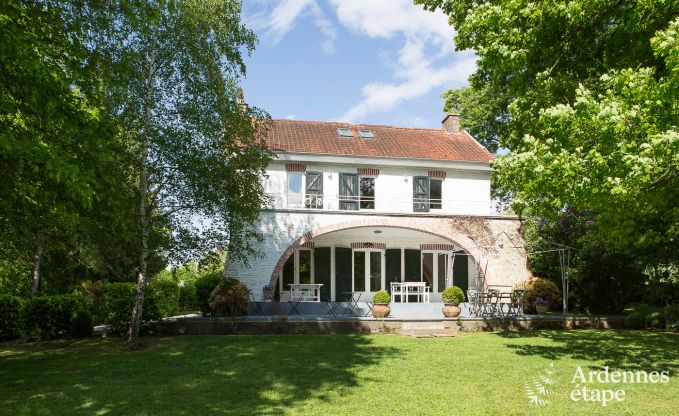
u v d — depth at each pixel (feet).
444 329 51.98
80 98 30.81
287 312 61.36
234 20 46.85
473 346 43.04
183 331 50.01
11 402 25.71
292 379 30.50
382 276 80.12
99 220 34.06
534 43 37.01
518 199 38.58
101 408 24.52
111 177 30.96
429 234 73.31
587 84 39.37
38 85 26.81
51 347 45.55
